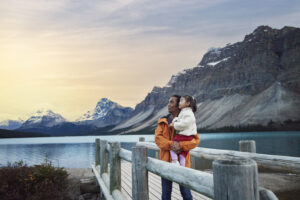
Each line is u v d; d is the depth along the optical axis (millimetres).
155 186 5461
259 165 3857
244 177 1409
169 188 3254
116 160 5055
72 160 33375
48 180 7805
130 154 3896
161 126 3268
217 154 4633
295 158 3330
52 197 7348
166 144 3135
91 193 8609
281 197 6848
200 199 4219
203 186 1850
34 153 49188
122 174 7246
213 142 69250
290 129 168125
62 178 8266
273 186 7945
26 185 7449
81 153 47594
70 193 8031
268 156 3744
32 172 8000
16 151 57250
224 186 1459
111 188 4984
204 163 16828
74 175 10984
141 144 8273
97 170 8508
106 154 6996
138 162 3270
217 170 1508
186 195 3297
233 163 1451
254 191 1425
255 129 181000
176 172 2326
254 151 4406
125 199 4223
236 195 1407
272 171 10312
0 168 8305
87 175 11016
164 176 2596
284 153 32156
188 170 2162
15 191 7340
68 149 63000
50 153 48500
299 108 199375
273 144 53156
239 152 4270
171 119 3352
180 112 3189
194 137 3158
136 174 3256
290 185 7883
